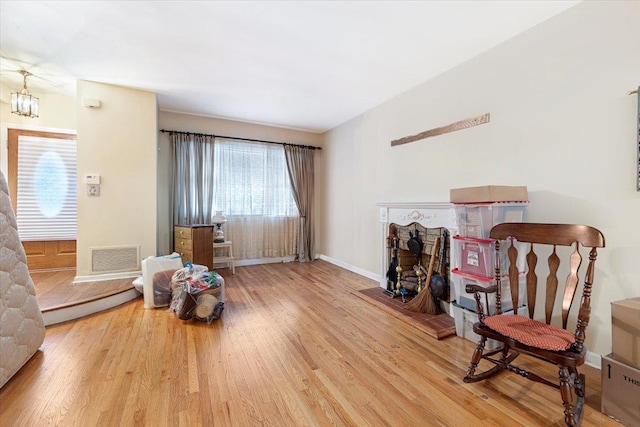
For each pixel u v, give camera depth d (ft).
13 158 12.25
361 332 8.17
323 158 18.79
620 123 6.06
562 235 5.61
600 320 6.40
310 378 5.95
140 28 7.62
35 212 12.69
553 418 4.84
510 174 8.09
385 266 11.95
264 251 17.42
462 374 6.14
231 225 16.38
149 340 7.56
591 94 6.47
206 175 15.48
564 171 6.95
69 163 13.16
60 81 11.10
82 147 10.96
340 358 6.75
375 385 5.74
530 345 4.88
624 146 6.01
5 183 6.26
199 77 10.64
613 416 4.87
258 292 11.84
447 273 9.57
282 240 17.92
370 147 14.21
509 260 6.61
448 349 7.22
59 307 8.58
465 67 9.35
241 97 12.69
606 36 6.22
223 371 6.16
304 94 12.32
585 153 6.59
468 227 7.72
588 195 6.55
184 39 8.14
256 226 17.15
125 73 10.34
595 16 6.36
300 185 18.16
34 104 11.20
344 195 16.43
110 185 11.40
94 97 11.11
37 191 12.69
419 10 6.88
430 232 10.28
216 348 7.16
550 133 7.18
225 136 16.10
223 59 9.29
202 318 8.71
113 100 11.42
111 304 9.86
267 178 17.34
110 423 4.66
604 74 6.26
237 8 6.82
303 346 7.32
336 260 17.25
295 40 8.19
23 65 9.73
